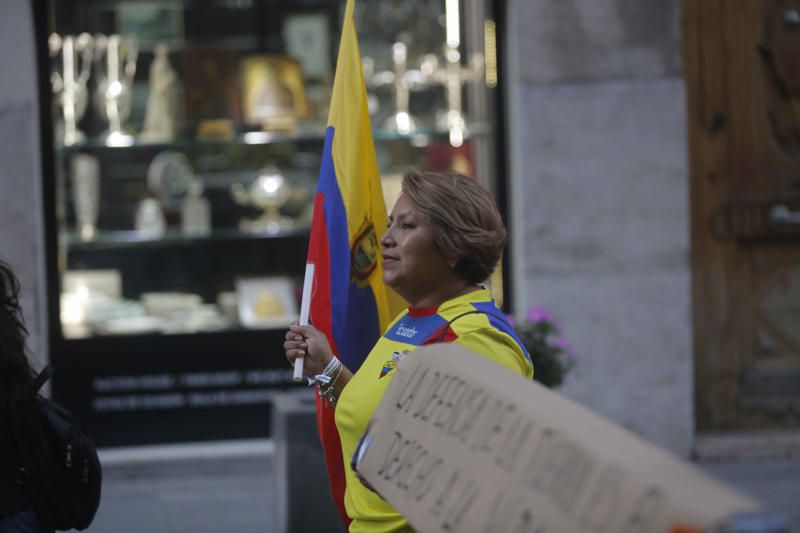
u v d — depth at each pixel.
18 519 3.47
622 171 8.02
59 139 8.16
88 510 3.62
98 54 8.33
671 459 1.50
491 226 3.05
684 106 8.02
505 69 8.27
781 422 8.48
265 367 8.35
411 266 3.05
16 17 7.76
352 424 3.02
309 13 8.58
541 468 1.71
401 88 8.52
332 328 3.68
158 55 8.48
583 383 8.08
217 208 8.53
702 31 8.23
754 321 8.42
